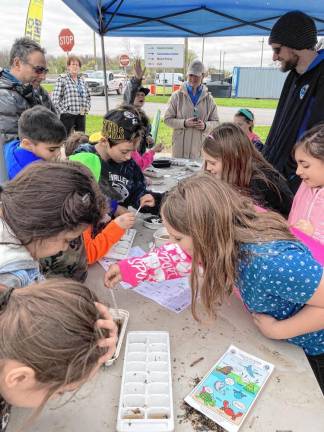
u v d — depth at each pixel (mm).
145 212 2193
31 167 911
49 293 623
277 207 1890
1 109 2547
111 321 693
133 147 1908
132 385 928
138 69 3904
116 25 4227
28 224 843
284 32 2480
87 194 904
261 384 949
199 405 881
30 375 562
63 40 5793
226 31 4539
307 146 1583
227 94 24328
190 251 1037
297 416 864
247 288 1056
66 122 6051
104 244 1527
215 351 1077
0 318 593
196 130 4531
